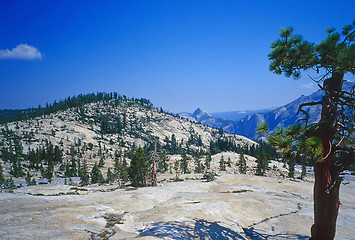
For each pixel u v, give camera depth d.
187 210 20.83
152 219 17.47
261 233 17.23
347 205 38.66
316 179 9.33
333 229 9.20
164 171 115.06
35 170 131.12
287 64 9.17
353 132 7.97
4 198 21.81
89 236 12.99
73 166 128.50
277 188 49.53
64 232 13.24
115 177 91.38
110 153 191.50
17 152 150.62
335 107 7.96
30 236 12.11
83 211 18.06
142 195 28.06
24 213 16.62
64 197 24.59
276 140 7.50
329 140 7.82
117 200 24.70
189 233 14.48
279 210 24.66
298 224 19.97
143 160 58.00
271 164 125.44
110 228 14.71
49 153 148.38
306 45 8.33
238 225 18.47
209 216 19.36
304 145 6.81
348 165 8.52
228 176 66.12
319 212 9.23
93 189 34.94
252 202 26.70
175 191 33.97
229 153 172.62
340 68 7.52
